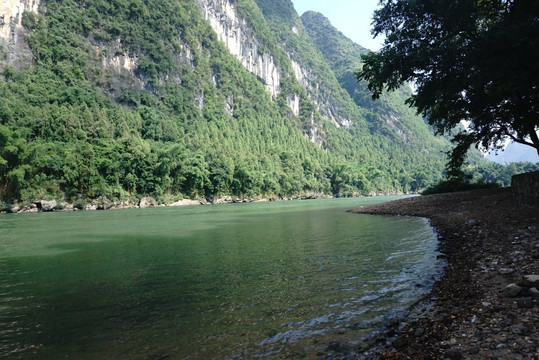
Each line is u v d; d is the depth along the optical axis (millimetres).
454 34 18219
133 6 146500
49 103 98250
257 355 5031
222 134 149250
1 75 100750
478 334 5137
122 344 5617
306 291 8094
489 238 12609
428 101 19719
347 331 5734
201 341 5617
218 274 10164
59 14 122500
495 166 173000
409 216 26891
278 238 17766
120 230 24781
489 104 20547
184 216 40750
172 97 144375
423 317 6066
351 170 172625
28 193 62125
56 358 5215
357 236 17078
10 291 8992
